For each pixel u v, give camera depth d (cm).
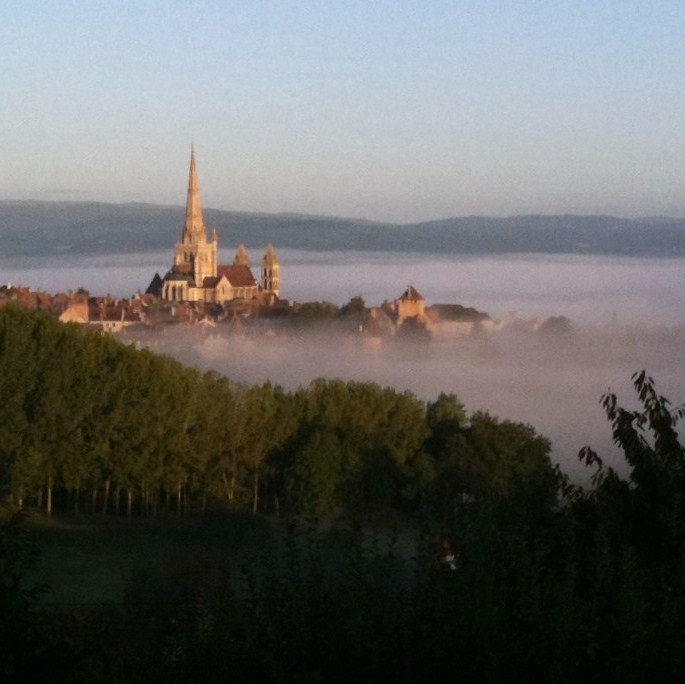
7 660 1491
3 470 6794
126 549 6278
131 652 1575
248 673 1532
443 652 1478
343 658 1494
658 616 1563
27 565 1664
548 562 1819
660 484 2078
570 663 1478
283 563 1734
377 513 7169
